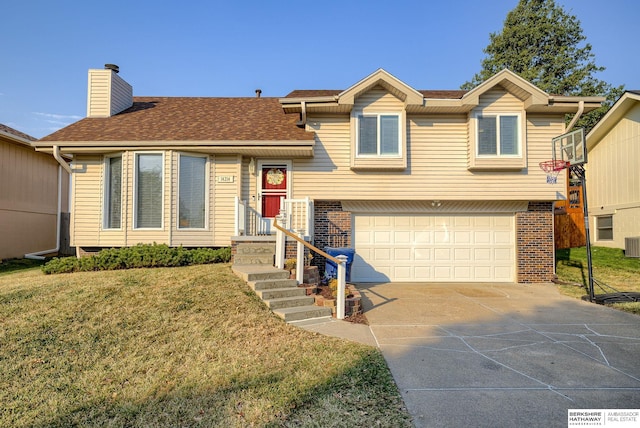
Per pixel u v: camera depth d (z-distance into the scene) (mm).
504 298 9609
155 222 10906
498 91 11695
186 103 14508
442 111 11742
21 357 4867
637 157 13672
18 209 14148
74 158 11281
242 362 4898
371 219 12344
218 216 11367
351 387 4219
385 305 8672
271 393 4055
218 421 3537
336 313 7391
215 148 10883
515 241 12219
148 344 5340
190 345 5348
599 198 15609
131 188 10867
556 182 11789
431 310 8188
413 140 11922
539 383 4410
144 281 7898
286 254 9750
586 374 4691
